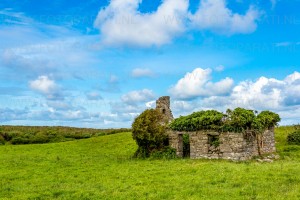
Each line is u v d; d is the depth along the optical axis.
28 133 90.12
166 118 50.16
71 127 120.62
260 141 45.31
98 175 34.25
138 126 47.41
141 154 48.38
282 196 22.23
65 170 38.88
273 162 39.66
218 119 42.50
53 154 57.44
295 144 55.84
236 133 41.59
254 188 24.72
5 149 66.94
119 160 46.41
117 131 92.19
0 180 33.53
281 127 73.38
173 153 46.41
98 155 54.75
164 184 27.75
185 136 49.16
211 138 44.53
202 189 25.12
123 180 30.58
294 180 27.19
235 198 22.22
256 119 42.88
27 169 40.44
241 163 38.22
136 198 23.64
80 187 28.30
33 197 25.42
